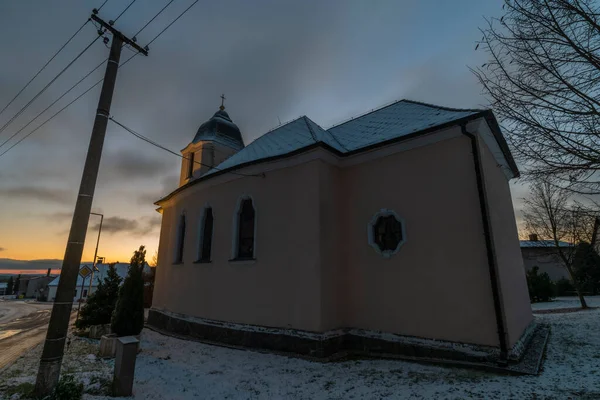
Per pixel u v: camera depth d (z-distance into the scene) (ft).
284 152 33.09
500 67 16.72
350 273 28.66
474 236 22.72
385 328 25.71
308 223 28.02
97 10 21.44
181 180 55.47
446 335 22.68
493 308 21.07
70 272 17.99
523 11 15.66
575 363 19.98
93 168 19.53
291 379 20.10
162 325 41.88
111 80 21.44
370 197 28.84
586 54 14.35
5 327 66.74
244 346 29.60
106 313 40.09
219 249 35.35
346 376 20.13
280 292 28.50
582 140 14.74
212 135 55.57
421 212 25.59
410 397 16.15
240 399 17.38
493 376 18.44
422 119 29.84
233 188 35.86
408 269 25.43
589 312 44.86
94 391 17.85
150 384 19.76
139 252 32.81
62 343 17.33
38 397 16.06
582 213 17.85
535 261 99.76
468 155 24.04
